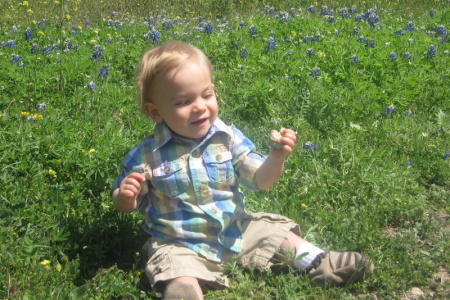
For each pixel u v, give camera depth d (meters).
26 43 7.54
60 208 3.79
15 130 4.69
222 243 3.26
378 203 4.20
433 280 3.46
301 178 4.43
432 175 4.80
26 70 6.17
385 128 5.42
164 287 3.14
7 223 3.64
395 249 3.68
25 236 3.36
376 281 3.33
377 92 6.15
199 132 3.17
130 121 5.33
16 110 5.26
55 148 4.48
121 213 3.84
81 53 7.15
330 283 3.23
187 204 3.24
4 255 3.29
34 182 4.10
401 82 6.60
